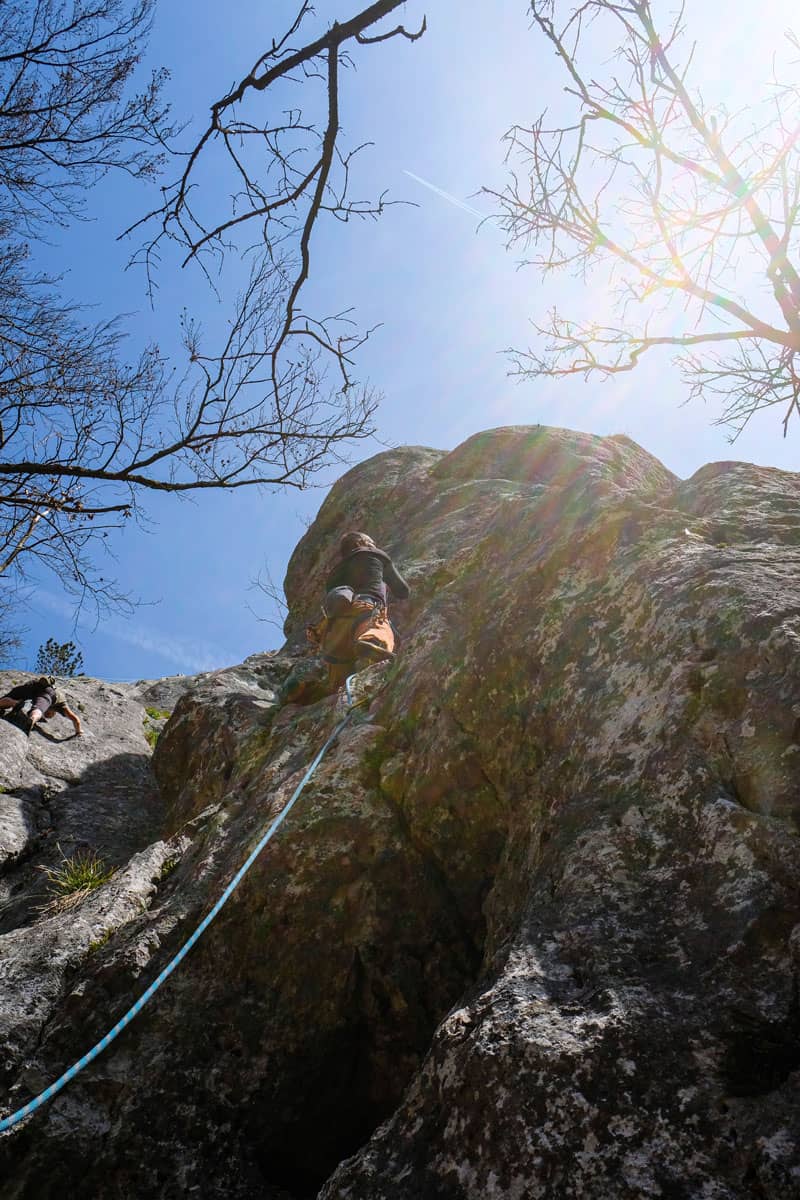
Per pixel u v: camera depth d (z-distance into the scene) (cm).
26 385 554
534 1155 209
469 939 387
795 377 576
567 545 438
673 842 279
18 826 661
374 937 382
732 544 401
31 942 416
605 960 248
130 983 377
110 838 664
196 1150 338
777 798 266
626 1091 212
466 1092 230
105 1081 345
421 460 1031
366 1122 372
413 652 494
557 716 371
